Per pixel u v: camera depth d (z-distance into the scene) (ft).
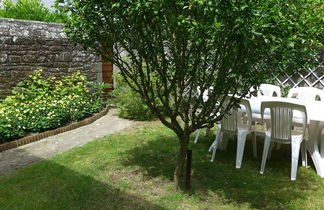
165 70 10.06
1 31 20.83
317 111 12.93
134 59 10.24
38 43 22.99
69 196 10.46
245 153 15.66
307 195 10.93
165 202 10.21
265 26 6.95
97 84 26.40
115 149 15.56
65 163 13.48
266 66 9.53
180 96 10.41
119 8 8.53
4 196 10.41
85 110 22.80
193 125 10.63
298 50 8.69
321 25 8.56
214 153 14.29
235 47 8.77
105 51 10.82
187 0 7.95
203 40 8.38
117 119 22.99
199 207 9.96
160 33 9.54
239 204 10.23
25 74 22.40
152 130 19.39
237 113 13.55
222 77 9.48
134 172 12.70
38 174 12.22
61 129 19.19
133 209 9.73
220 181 12.07
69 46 25.12
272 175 12.81
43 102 20.89
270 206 10.13
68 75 25.30
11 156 14.80
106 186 11.30
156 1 7.69
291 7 8.34
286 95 21.90
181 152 11.00
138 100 22.21
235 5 7.08
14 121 17.61
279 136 12.78
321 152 13.12
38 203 9.95
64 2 9.89
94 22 9.79
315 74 21.58
